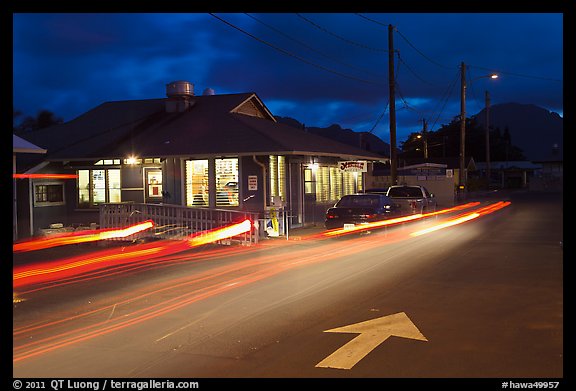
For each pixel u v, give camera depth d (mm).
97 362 6055
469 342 6504
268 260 13422
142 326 7504
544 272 11070
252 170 20438
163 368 5836
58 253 15039
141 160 21422
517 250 14438
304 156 22938
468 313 7867
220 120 22484
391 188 27078
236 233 16828
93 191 21906
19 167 20281
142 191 21469
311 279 10781
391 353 6160
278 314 8008
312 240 17734
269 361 5980
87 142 22297
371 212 19469
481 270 11445
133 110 25953
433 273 11211
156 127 23078
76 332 7289
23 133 24734
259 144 19938
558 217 26094
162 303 8922
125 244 16766
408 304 8500
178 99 24625
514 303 8430
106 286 10398
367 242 17078
